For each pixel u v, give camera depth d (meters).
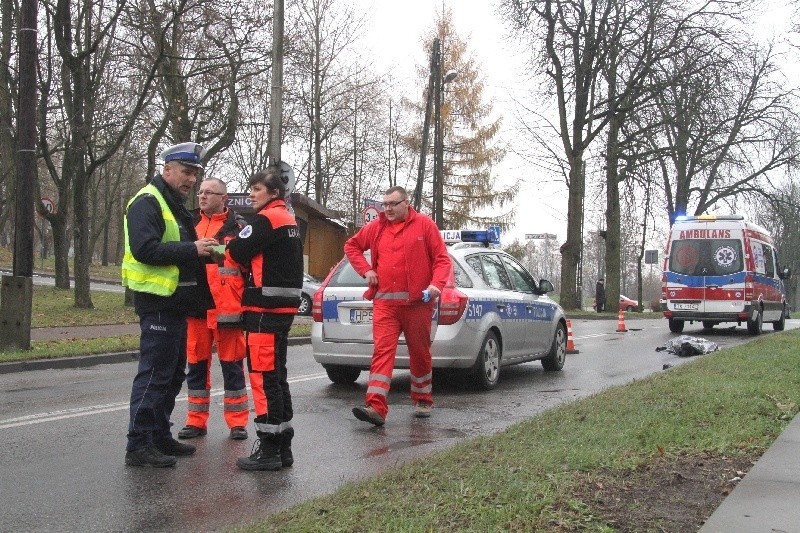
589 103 33.69
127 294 24.20
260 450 5.81
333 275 9.93
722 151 34.34
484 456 5.41
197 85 25.44
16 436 6.88
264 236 5.65
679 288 21.14
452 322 9.23
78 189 22.47
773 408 7.12
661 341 18.33
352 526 3.97
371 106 38.44
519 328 10.62
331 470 5.82
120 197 53.59
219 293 6.74
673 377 9.04
